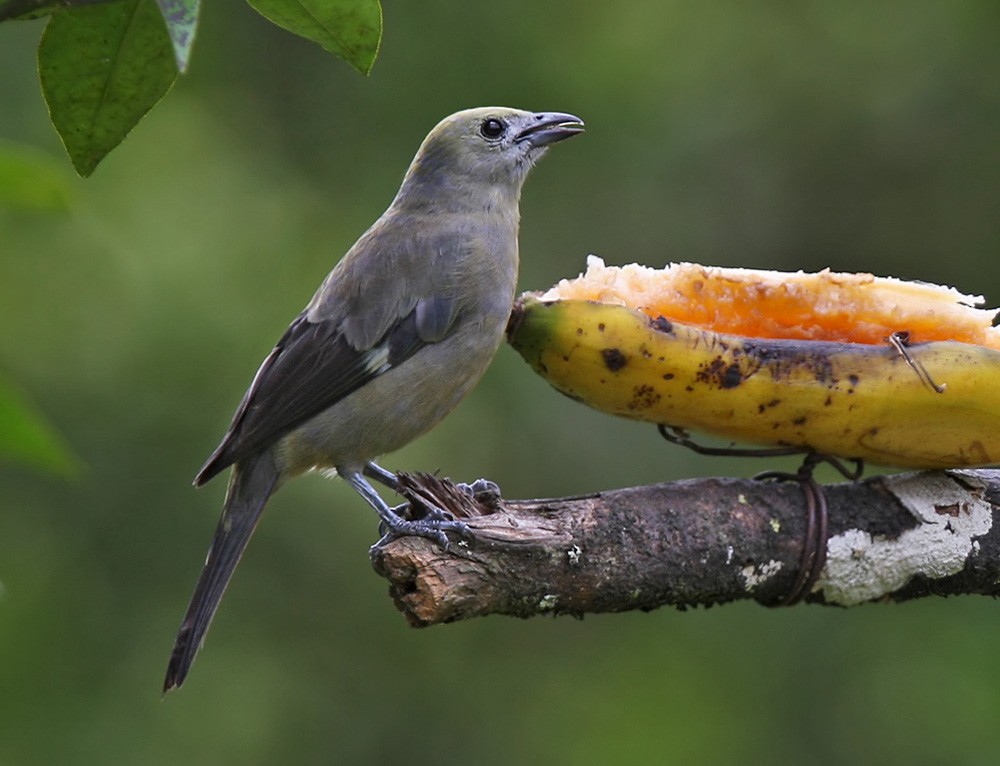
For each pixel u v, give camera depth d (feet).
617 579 20.17
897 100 48.75
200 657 42.14
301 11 15.39
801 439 20.76
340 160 49.80
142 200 48.19
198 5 12.50
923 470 21.86
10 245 46.42
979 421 20.33
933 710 41.52
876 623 43.06
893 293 21.03
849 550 20.98
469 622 44.24
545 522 20.11
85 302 46.19
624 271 21.43
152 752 41.11
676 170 49.03
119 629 41.96
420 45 50.11
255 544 43.21
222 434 44.62
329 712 42.55
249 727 41.88
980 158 47.88
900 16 49.44
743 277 21.20
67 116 15.94
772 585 21.02
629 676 43.75
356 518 43.57
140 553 42.88
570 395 21.35
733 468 43.96
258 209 48.67
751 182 49.03
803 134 48.93
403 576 19.56
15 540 42.11
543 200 48.60
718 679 43.32
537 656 44.39
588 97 49.49
